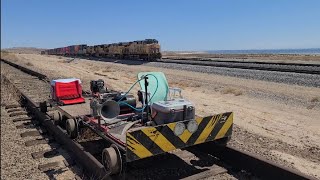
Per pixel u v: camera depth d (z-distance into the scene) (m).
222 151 6.64
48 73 30.92
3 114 12.59
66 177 6.52
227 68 30.70
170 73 29.14
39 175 6.80
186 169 6.40
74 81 10.31
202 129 5.93
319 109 11.89
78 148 7.06
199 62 42.03
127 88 19.81
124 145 5.49
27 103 13.69
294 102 13.48
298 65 33.00
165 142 5.53
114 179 5.85
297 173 5.02
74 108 9.16
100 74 30.25
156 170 6.38
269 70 27.27
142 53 54.91
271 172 5.52
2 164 7.52
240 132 8.95
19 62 51.84
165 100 6.50
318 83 18.16
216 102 14.31
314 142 8.00
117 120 6.80
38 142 8.84
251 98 15.03
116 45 67.75
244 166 6.11
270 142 8.02
